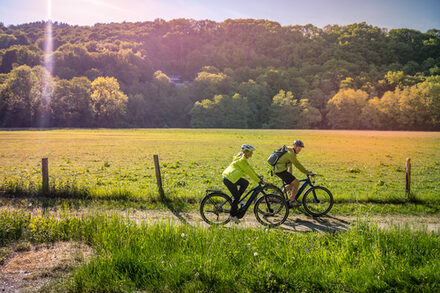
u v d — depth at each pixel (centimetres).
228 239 599
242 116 11888
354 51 18688
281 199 758
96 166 1772
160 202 941
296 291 455
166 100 12975
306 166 1875
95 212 828
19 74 8931
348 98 11000
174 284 462
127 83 14025
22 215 730
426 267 498
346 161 2127
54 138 4191
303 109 11619
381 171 1711
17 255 555
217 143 3556
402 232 622
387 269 500
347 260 531
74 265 520
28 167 1712
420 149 3091
